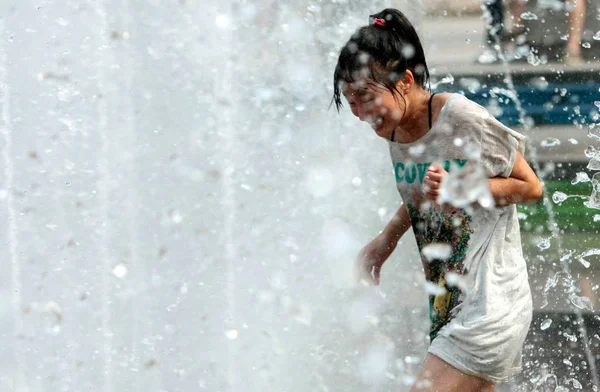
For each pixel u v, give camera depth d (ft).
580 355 30.25
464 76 40.96
